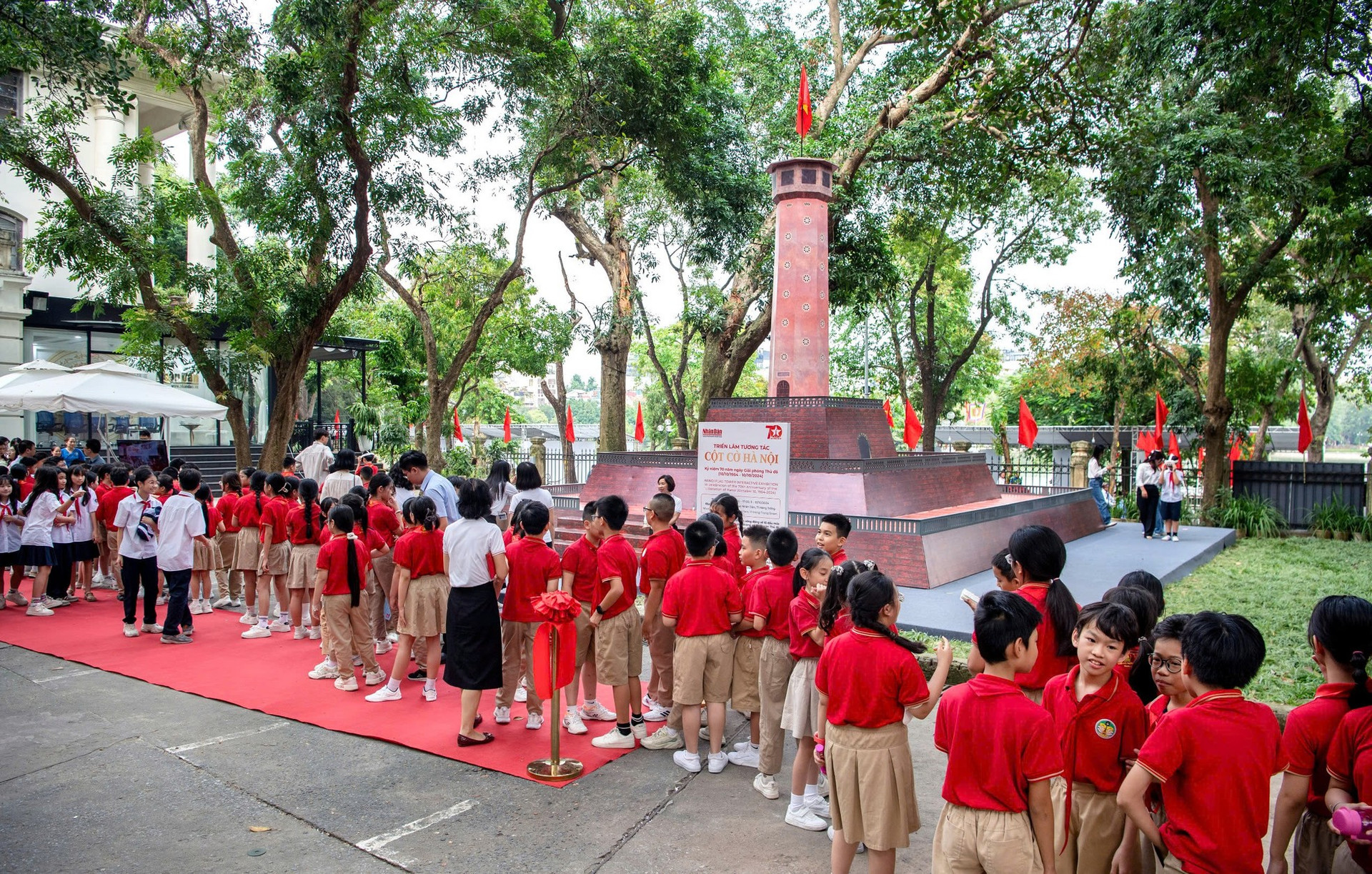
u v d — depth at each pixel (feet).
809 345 44.04
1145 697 13.11
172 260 41.73
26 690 23.18
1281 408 80.94
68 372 49.55
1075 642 11.37
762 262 60.03
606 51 43.91
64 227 40.16
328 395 89.92
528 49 41.68
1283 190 37.52
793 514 35.60
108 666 25.29
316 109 36.58
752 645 18.40
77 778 17.56
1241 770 9.81
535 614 20.44
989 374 115.34
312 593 29.04
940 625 26.78
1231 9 29.76
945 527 35.37
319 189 40.04
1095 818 11.42
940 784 17.71
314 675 24.35
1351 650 10.47
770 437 32.68
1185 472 72.79
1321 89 38.68
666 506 20.72
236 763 18.39
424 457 27.94
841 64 63.31
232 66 40.29
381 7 36.14
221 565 33.17
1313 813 11.03
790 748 20.62
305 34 37.40
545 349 67.31
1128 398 83.51
